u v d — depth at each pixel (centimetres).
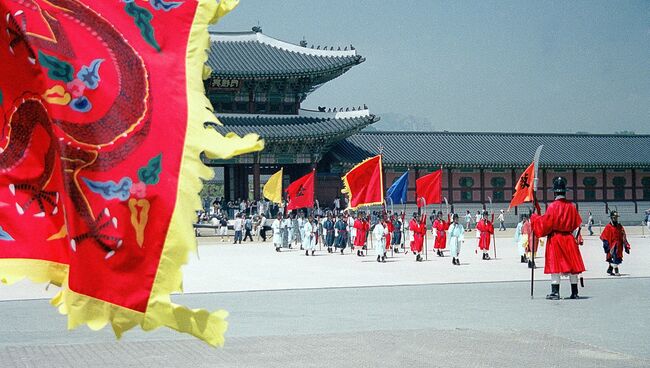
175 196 520
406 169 10112
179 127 531
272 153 9600
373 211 9419
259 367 1524
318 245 7000
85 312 500
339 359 1596
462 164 10038
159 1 554
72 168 511
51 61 515
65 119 514
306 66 9556
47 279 508
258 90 9662
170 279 515
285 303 2631
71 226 506
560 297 2670
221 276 3759
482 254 5472
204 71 552
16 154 514
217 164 9612
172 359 1623
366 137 10431
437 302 2600
